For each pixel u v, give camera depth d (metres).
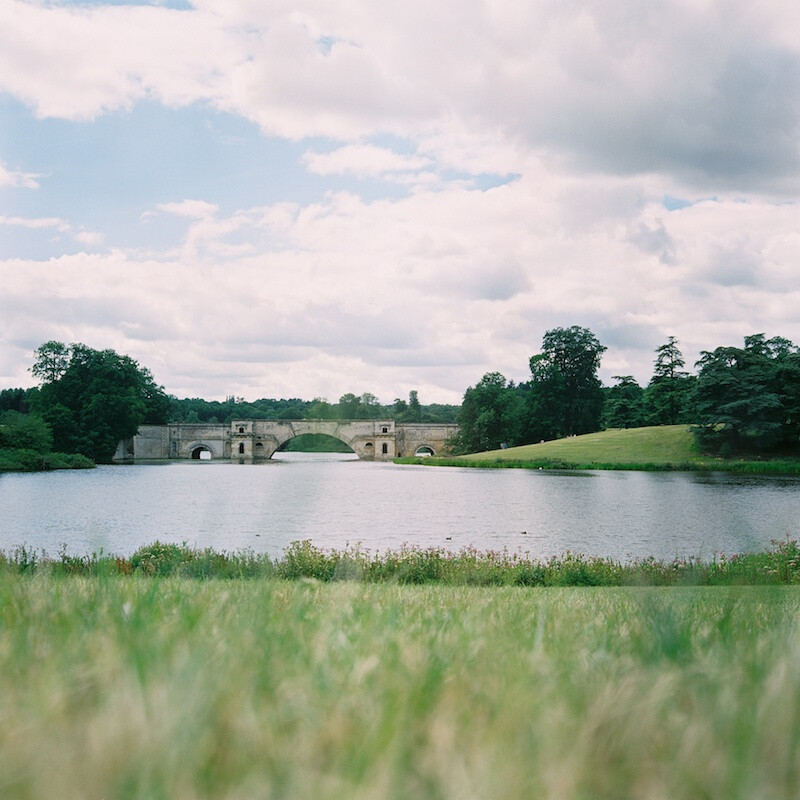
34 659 1.93
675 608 2.89
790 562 15.80
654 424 127.56
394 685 1.68
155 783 1.08
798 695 1.53
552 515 39.72
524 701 1.58
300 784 1.10
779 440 86.88
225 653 1.93
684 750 1.29
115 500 49.47
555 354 130.12
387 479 73.25
